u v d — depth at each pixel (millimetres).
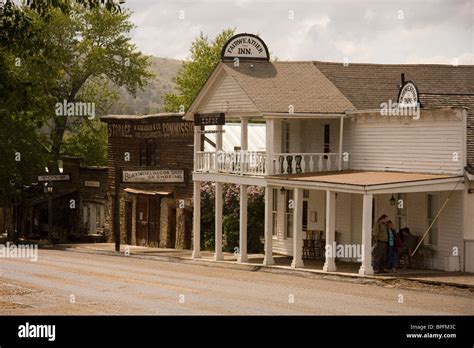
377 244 32562
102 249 52375
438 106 36656
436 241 33719
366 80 41406
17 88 23328
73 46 65625
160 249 51719
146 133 54406
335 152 39312
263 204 46375
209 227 49531
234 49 40469
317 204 41125
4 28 22906
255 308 24859
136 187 56000
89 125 72062
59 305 25797
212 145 50938
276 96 38656
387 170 35875
